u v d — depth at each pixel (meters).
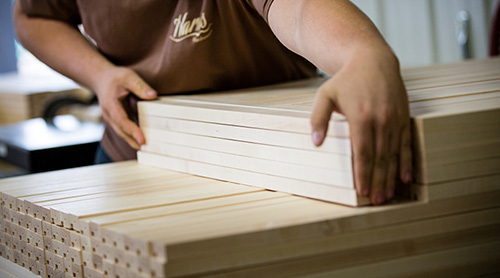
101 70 1.58
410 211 0.94
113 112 1.51
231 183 1.19
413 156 0.95
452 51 3.81
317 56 1.06
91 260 1.03
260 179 1.12
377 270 0.93
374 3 4.28
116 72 1.53
